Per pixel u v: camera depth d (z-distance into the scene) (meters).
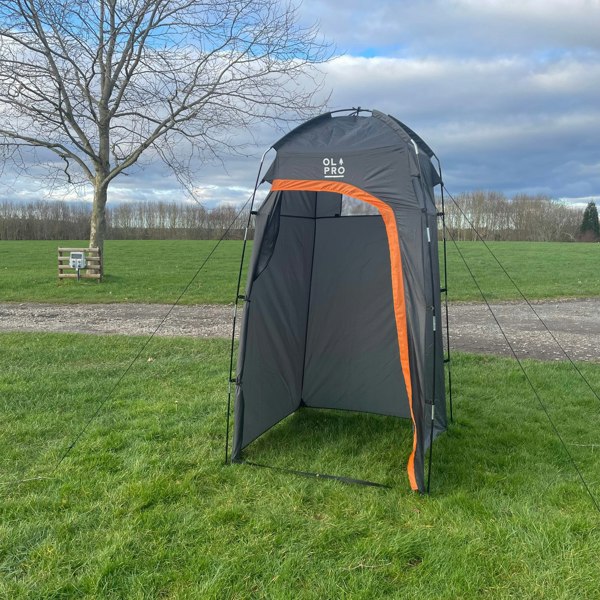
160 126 14.33
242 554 3.16
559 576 2.97
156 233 62.34
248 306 4.43
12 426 5.05
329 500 3.80
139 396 6.07
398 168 3.98
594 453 4.56
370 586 2.89
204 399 5.91
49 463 4.31
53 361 7.46
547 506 3.66
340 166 4.11
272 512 3.61
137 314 12.12
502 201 60.91
